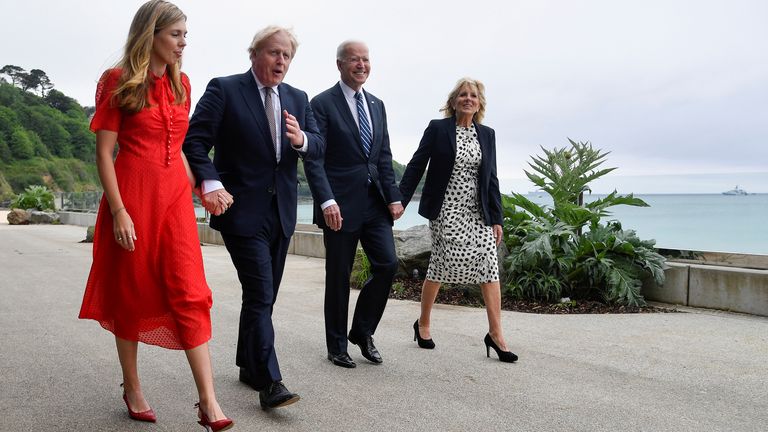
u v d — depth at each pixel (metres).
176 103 2.79
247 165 3.34
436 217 4.31
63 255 11.45
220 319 5.46
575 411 3.16
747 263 6.24
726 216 27.25
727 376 3.77
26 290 7.06
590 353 4.32
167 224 2.73
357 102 4.11
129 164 2.71
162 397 3.34
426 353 4.34
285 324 5.29
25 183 90.06
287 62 3.36
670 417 3.08
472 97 4.27
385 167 4.16
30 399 3.29
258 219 3.31
